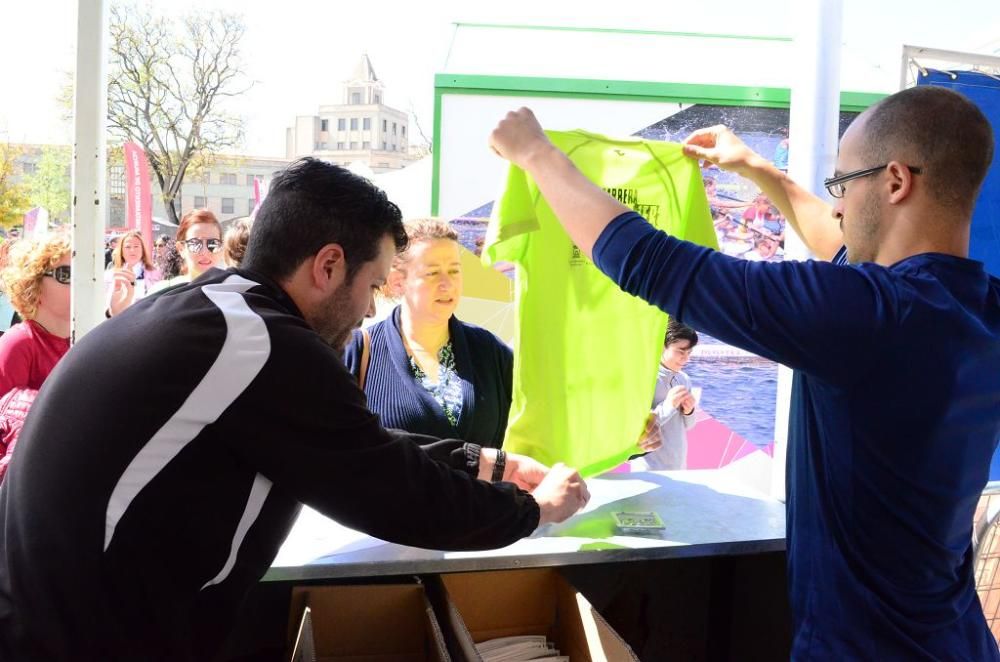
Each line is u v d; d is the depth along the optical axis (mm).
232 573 916
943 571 997
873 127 1000
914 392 893
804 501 1055
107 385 856
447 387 1723
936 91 977
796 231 1466
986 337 916
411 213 3477
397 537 961
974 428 941
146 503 837
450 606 1214
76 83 1386
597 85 2869
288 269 1004
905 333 874
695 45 3346
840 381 909
